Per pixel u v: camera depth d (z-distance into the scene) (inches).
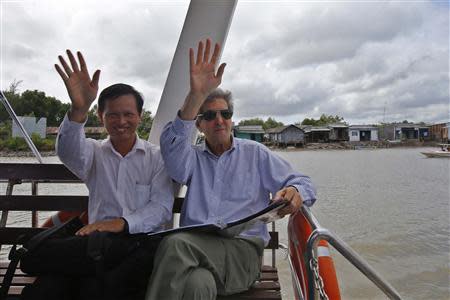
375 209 569.0
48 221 118.2
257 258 91.5
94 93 88.0
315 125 3678.6
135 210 95.5
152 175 97.8
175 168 94.8
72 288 81.9
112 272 79.0
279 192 89.7
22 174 112.3
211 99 98.3
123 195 95.6
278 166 100.7
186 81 127.3
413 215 521.0
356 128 3334.2
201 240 82.4
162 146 93.7
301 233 93.1
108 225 86.4
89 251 77.4
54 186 376.5
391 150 3036.4
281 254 310.2
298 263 95.0
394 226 456.1
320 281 69.7
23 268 80.0
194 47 123.9
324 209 577.9
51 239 81.8
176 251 75.8
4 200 109.2
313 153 2689.5
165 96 130.3
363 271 71.7
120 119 92.6
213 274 81.7
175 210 111.3
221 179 99.0
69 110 89.1
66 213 116.2
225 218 95.4
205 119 98.2
